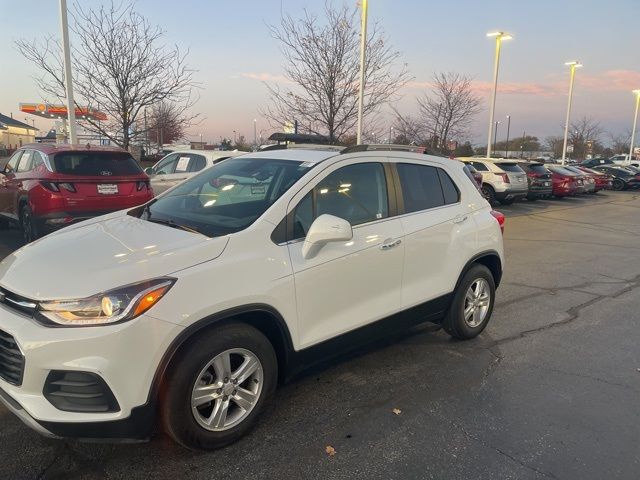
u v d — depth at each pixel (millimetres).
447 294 4379
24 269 2842
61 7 11695
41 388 2504
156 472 2771
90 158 7562
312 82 17266
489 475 2812
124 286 2568
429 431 3240
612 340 4949
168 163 11617
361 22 15719
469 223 4531
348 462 2900
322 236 3123
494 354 4516
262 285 2990
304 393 3703
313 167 3547
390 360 4328
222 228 3156
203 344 2783
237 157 4281
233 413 3041
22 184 7645
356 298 3586
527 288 6934
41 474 2729
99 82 13906
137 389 2562
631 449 3094
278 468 2832
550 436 3215
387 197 3922
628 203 22469
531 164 21656
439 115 28516
